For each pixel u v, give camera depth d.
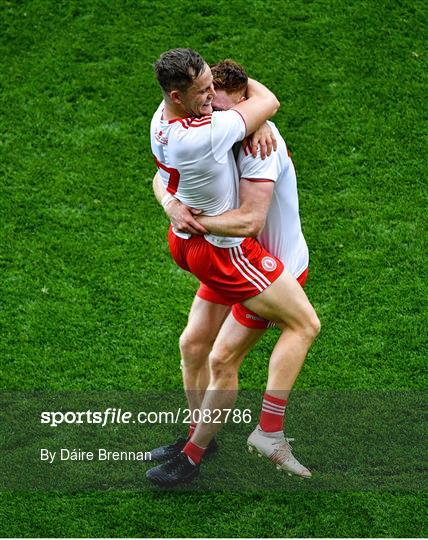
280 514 18.08
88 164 26.84
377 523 17.81
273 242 17.42
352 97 28.33
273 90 28.50
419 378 20.95
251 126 15.86
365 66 29.09
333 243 24.48
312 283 23.42
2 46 30.09
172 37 30.14
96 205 25.72
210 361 17.84
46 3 31.11
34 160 26.97
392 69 29.02
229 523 17.94
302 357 17.38
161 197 17.08
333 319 22.50
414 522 17.80
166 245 24.64
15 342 21.97
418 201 25.59
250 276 16.75
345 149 27.00
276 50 29.59
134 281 23.64
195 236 16.84
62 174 26.58
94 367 21.42
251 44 29.81
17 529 17.80
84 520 18.02
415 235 24.64
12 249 24.47
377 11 30.48
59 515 18.11
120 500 18.44
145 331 22.34
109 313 22.80
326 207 25.48
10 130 27.81
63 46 30.05
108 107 28.38
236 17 30.61
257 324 17.44
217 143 15.45
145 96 28.61
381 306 22.78
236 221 16.17
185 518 18.05
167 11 30.91
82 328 22.36
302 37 29.92
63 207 25.66
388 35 29.88
